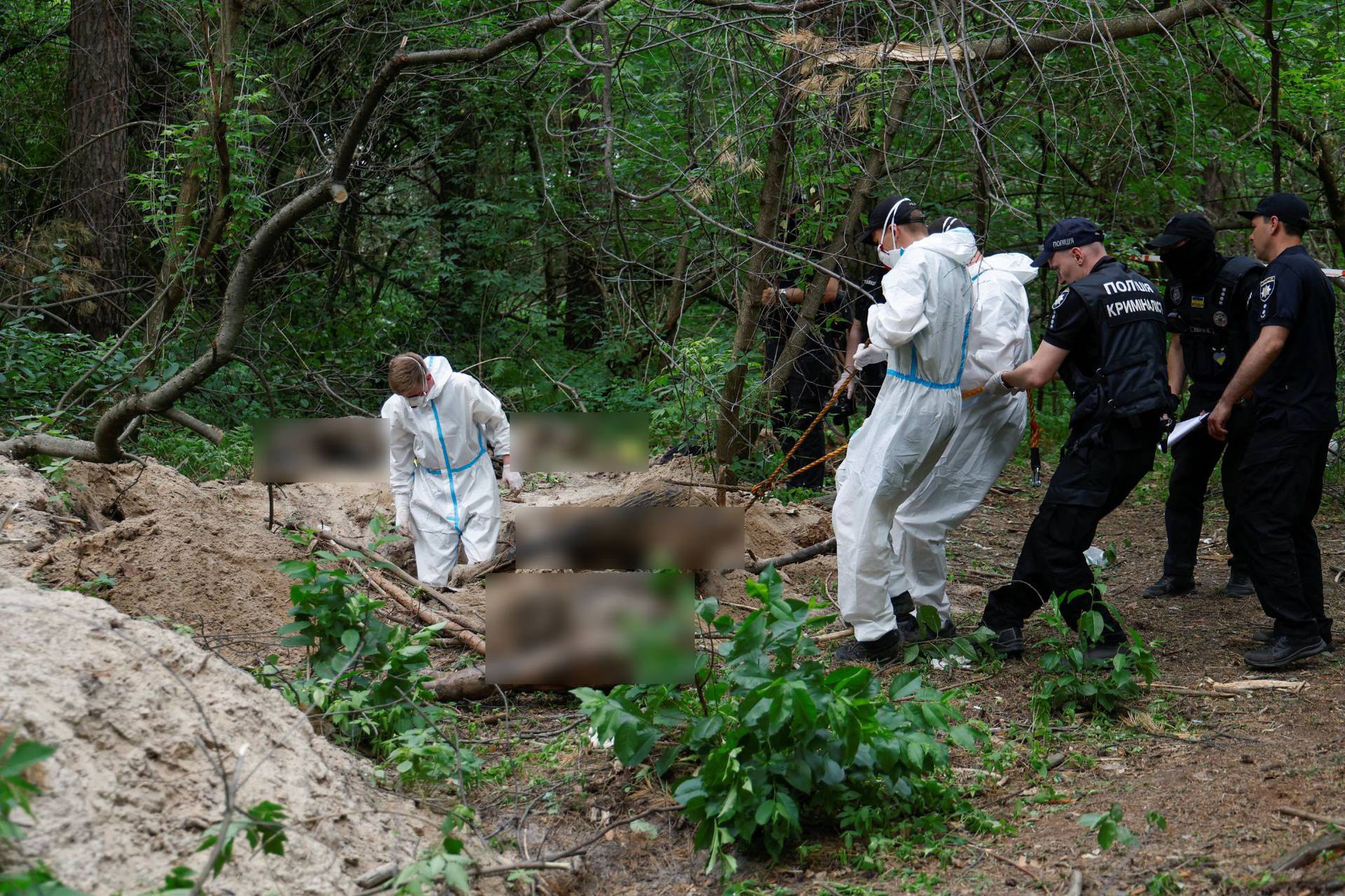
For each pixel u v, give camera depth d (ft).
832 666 17.47
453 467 22.30
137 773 9.44
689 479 27.22
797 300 28.63
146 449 32.78
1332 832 10.57
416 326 49.16
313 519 24.08
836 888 10.80
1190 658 17.49
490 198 47.26
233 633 17.70
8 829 7.32
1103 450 16.28
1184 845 10.85
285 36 42.50
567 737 14.78
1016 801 12.53
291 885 9.36
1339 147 36.78
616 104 35.17
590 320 46.80
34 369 31.58
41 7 47.32
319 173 32.37
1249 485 16.66
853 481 17.10
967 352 17.84
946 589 21.99
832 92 22.99
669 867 11.77
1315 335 16.33
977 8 21.43
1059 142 32.65
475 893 10.52
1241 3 27.91
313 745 11.84
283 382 40.73
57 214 44.14
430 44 40.86
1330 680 15.88
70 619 10.53
